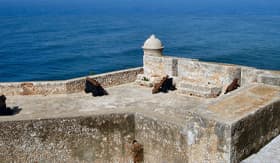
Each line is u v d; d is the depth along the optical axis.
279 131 11.14
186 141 11.56
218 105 10.46
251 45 85.44
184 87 18.56
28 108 16.75
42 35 118.81
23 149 12.71
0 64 70.75
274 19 180.00
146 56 20.94
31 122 12.59
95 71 62.78
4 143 12.59
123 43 96.31
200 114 9.77
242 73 17.59
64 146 12.85
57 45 94.06
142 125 12.87
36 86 18.83
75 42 99.50
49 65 68.94
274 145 9.98
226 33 114.75
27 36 116.06
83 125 12.81
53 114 13.09
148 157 12.93
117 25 158.25
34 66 68.50
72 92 19.17
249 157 9.52
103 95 18.61
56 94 18.94
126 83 21.05
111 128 12.98
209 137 9.55
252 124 9.81
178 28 138.75
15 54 81.50
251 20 174.38
